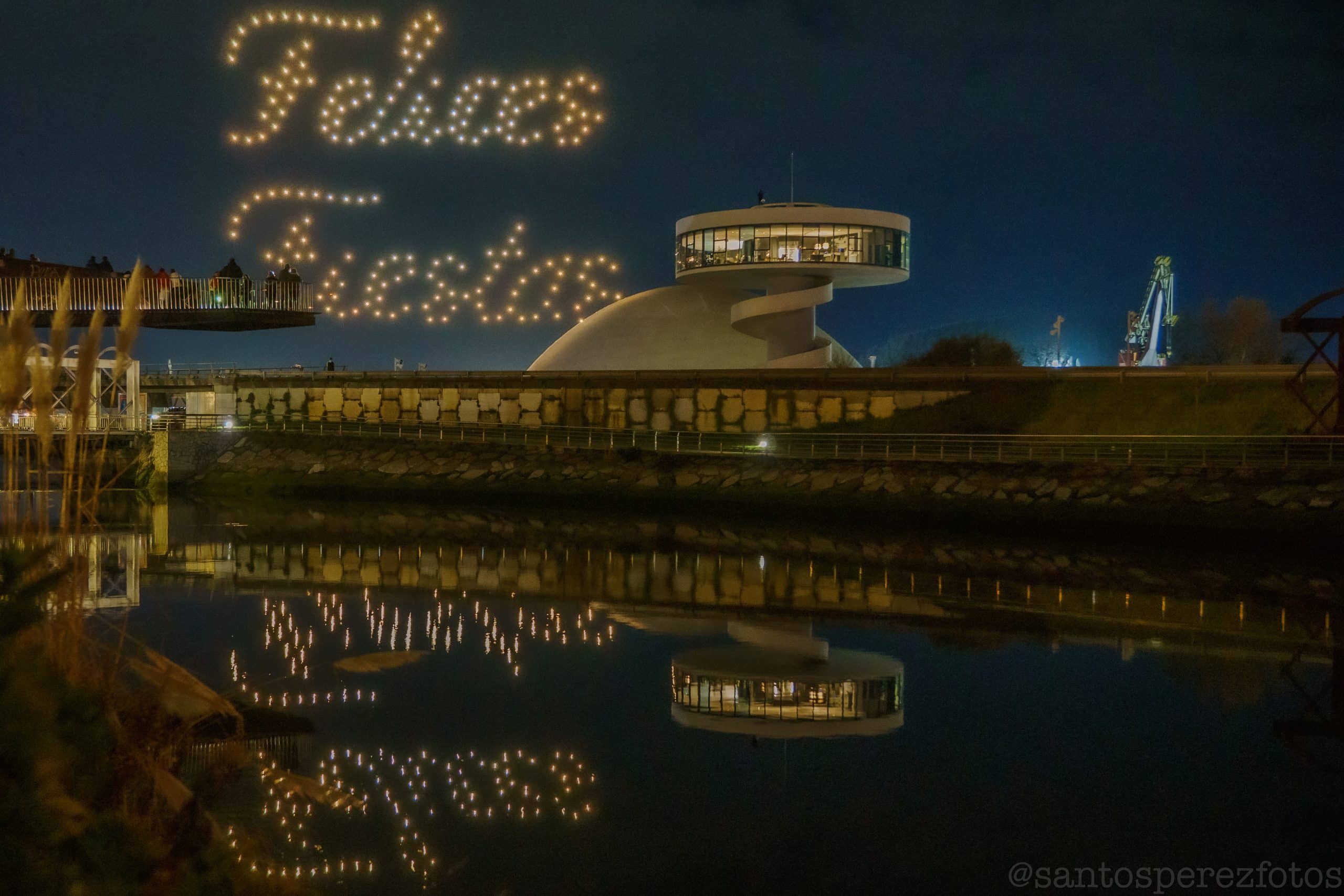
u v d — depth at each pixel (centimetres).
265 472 5781
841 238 6203
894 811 1245
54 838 372
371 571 3050
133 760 577
